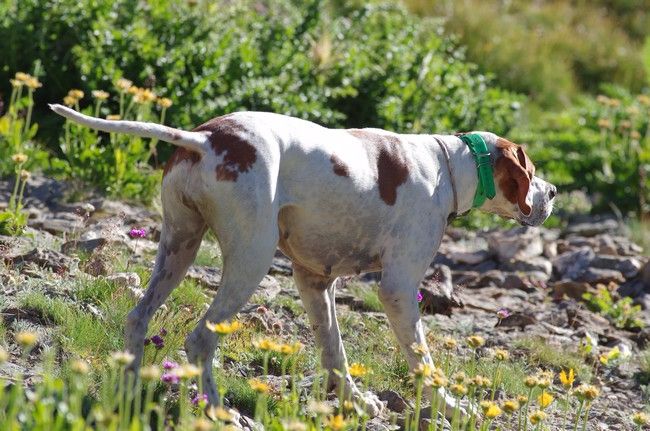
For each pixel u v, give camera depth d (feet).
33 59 52.65
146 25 55.26
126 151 46.19
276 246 24.06
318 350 25.13
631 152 66.49
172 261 25.13
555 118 78.23
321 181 24.57
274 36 59.62
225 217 23.67
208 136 23.91
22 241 36.27
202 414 21.83
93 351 27.25
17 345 26.94
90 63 51.67
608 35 103.24
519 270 47.65
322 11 65.72
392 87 61.00
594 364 37.01
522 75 86.53
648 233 57.26
